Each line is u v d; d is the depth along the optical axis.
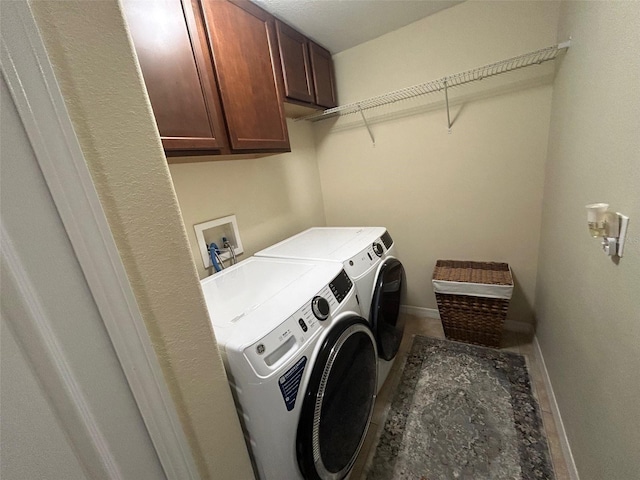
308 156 2.27
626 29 0.70
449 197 2.00
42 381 0.37
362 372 1.12
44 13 0.35
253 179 1.74
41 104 0.35
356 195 2.33
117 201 0.44
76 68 0.38
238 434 0.70
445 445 1.29
